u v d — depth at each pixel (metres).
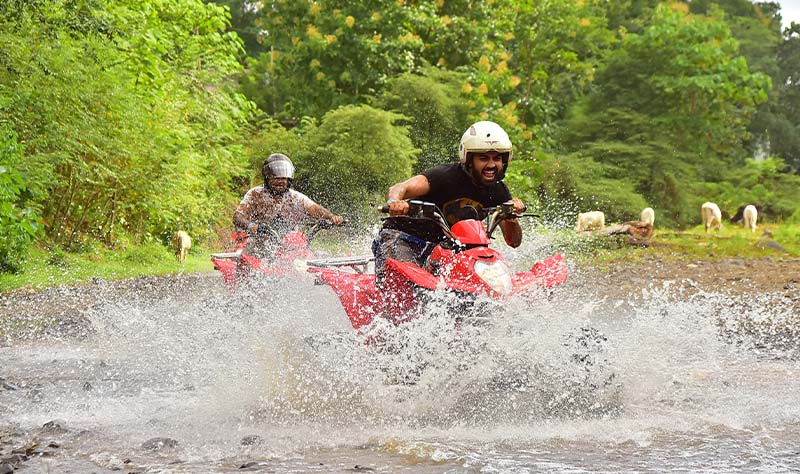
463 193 10.03
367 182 48.09
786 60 111.69
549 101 72.19
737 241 35.03
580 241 32.56
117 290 21.64
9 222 23.92
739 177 73.75
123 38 35.59
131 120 32.81
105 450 7.29
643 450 7.09
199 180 39.19
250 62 71.56
